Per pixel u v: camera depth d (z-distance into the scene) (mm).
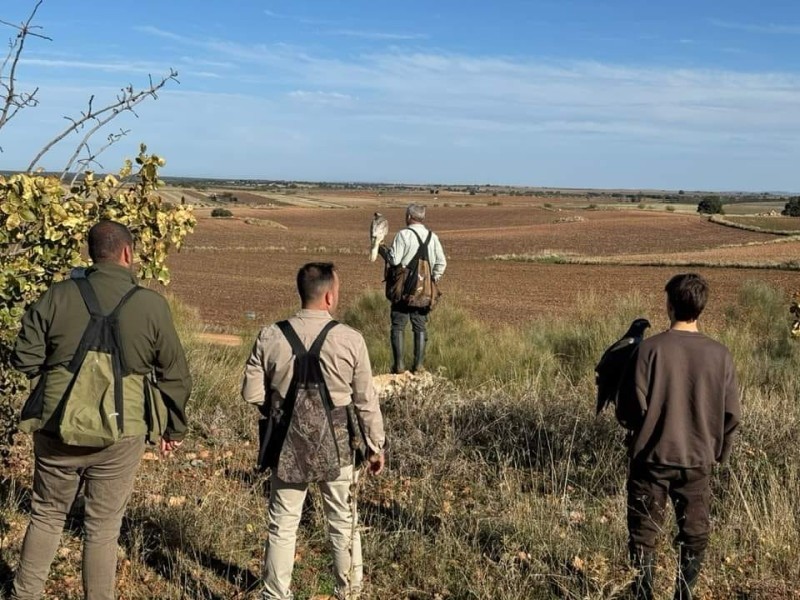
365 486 5590
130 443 3590
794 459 5820
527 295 30328
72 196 4992
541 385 8430
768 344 11781
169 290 31156
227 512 4895
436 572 4293
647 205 177875
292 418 3637
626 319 12336
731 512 4879
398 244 8898
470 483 5828
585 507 5371
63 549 4422
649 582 3979
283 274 40719
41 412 3451
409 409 7070
